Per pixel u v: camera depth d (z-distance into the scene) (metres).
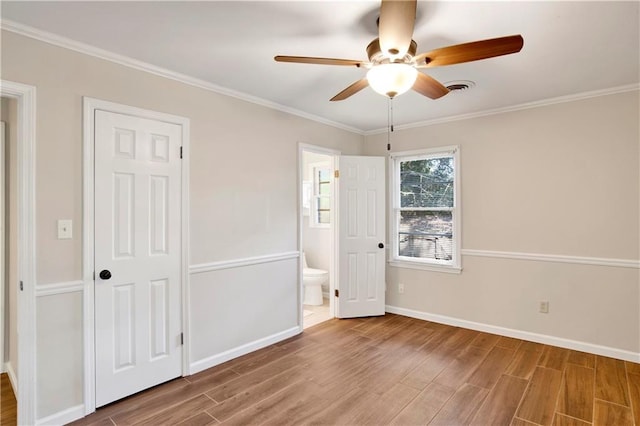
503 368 2.89
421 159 4.27
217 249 3.00
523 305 3.52
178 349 2.74
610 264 3.08
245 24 2.00
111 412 2.29
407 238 4.40
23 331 2.04
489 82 2.89
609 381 2.66
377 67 1.83
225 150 3.06
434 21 1.94
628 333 3.02
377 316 4.34
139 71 2.52
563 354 3.16
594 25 1.99
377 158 4.37
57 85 2.15
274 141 3.49
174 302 2.71
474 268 3.82
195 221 2.84
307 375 2.79
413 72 1.82
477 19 1.92
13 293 2.54
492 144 3.69
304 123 3.83
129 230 2.47
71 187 2.21
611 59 2.45
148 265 2.56
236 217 3.15
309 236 5.38
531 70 2.64
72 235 2.21
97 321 2.32
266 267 3.42
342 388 2.58
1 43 1.95
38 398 2.09
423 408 2.32
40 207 2.09
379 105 3.52
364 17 1.92
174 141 2.71
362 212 4.32
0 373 2.74
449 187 4.07
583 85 2.97
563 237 3.31
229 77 2.80
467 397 2.45
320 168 5.29
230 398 2.46
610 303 3.09
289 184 3.65
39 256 2.09
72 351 2.21
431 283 4.14
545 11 1.85
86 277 2.26
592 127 3.15
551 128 3.35
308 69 2.64
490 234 3.72
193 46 2.28
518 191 3.54
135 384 2.50
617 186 3.05
